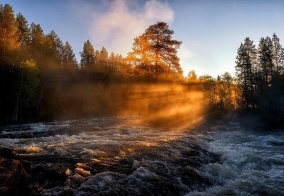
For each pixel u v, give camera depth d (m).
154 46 34.62
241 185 9.46
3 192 5.90
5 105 38.97
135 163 9.88
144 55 34.91
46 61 58.00
